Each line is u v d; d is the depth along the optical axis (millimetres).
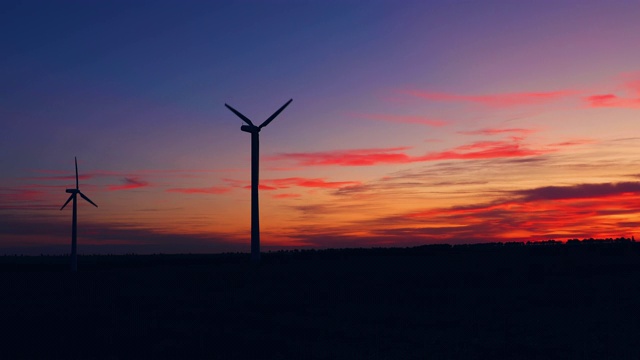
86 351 28000
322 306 44406
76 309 44625
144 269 90250
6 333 33500
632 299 45531
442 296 49500
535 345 28438
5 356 27078
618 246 103500
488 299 47344
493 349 27672
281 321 37281
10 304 48719
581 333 31484
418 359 25625
